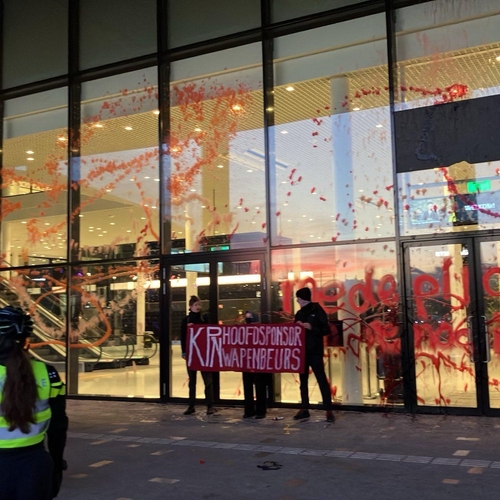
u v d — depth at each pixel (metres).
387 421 7.68
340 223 8.89
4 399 2.54
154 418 8.45
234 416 8.42
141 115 10.73
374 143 8.84
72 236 11.05
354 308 8.63
